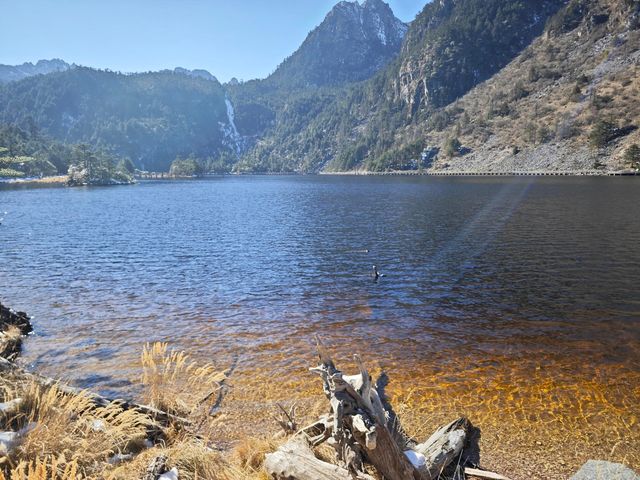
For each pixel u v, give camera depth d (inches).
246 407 400.5
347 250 1272.1
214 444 335.9
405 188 4650.6
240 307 733.3
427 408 396.5
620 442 340.8
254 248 1318.9
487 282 889.5
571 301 746.8
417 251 1242.0
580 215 1941.4
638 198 2689.5
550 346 549.0
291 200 3331.7
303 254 1218.6
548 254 1155.9
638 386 434.6
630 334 588.4
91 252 1263.5
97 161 7401.6
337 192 4306.1
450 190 4052.7
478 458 320.5
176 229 1752.0
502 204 2561.5
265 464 259.8
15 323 613.6
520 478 299.7
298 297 794.2
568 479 294.2
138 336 595.2
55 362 503.2
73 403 279.9
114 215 2300.7
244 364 500.4
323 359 253.8
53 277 953.5
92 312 703.1
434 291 828.6
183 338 587.2
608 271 958.4
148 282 908.6
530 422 371.6
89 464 245.6
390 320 661.9
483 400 410.9
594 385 438.9
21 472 190.4
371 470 252.4
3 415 266.2
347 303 755.4
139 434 293.3
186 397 415.5
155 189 5467.5
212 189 5408.5
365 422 223.5
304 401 412.5
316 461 247.3
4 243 1421.0
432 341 573.0
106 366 490.9
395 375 470.0
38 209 2677.2
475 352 533.0
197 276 962.1
